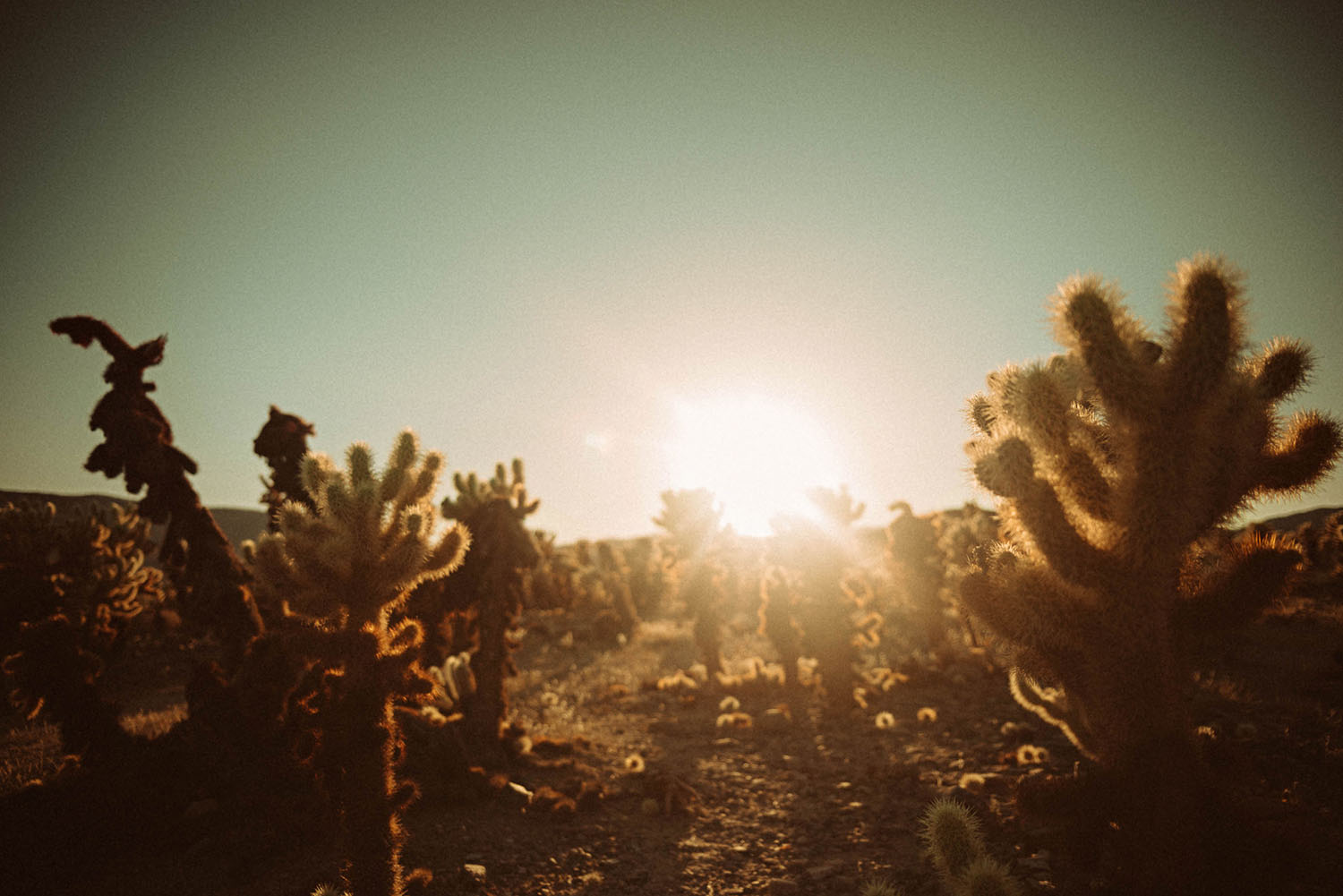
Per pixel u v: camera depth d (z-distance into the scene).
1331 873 3.58
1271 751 5.61
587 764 8.13
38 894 4.84
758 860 5.61
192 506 6.80
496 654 8.09
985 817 5.49
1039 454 3.45
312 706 4.70
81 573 8.16
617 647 17.94
